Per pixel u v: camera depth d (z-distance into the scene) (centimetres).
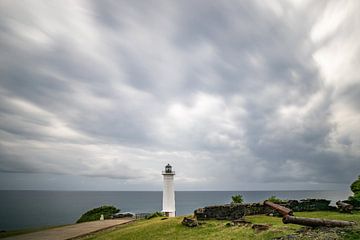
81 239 2416
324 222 1559
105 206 5459
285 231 1636
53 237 2528
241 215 2402
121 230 2559
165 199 4816
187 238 1816
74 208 12469
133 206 14525
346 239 1273
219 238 1700
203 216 2434
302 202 2509
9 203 15338
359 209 2430
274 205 1906
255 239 1571
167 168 4969
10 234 2777
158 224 2481
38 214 9588
